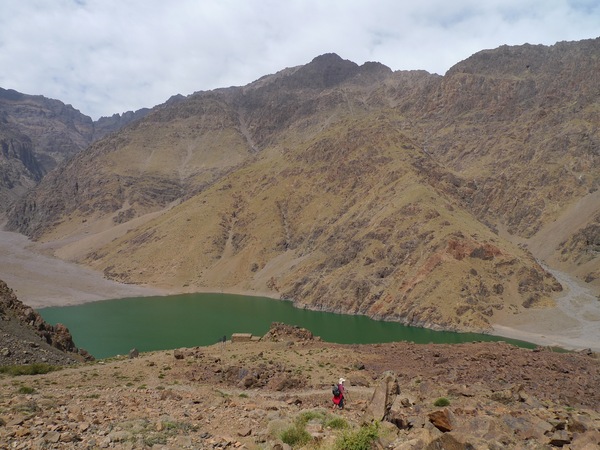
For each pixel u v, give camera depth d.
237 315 183.25
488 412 22.06
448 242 188.00
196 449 16.97
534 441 17.47
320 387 36.44
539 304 169.88
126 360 50.91
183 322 167.38
